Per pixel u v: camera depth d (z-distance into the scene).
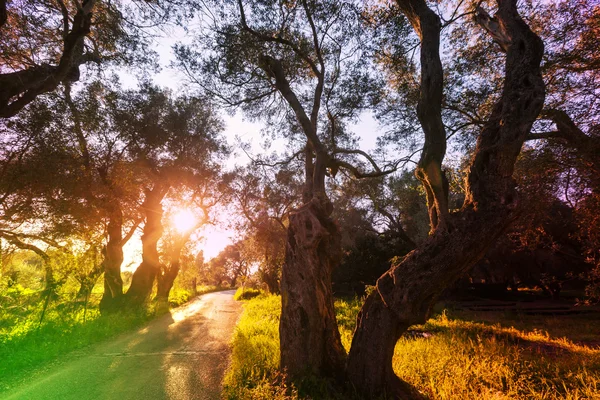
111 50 11.81
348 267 33.03
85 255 13.98
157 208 21.56
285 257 6.71
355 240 32.81
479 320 17.23
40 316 12.17
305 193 8.41
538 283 29.94
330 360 6.08
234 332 12.96
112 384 6.68
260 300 28.31
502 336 10.87
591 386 5.67
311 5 9.29
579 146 9.17
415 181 13.30
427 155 5.41
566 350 9.17
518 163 11.15
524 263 29.31
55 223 12.16
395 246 32.50
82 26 9.27
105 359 8.84
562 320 17.44
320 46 9.90
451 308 22.67
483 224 4.79
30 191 11.30
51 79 9.46
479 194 4.89
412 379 6.12
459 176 12.16
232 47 9.62
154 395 6.02
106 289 19.78
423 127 5.65
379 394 5.28
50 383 6.76
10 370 7.55
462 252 4.91
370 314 5.54
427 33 5.88
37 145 11.43
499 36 5.57
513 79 4.95
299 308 6.25
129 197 18.39
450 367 6.55
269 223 30.84
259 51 9.77
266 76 10.23
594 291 11.39
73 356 9.20
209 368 7.89
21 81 8.95
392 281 5.39
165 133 18.95
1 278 14.19
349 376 5.63
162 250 25.09
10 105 9.12
